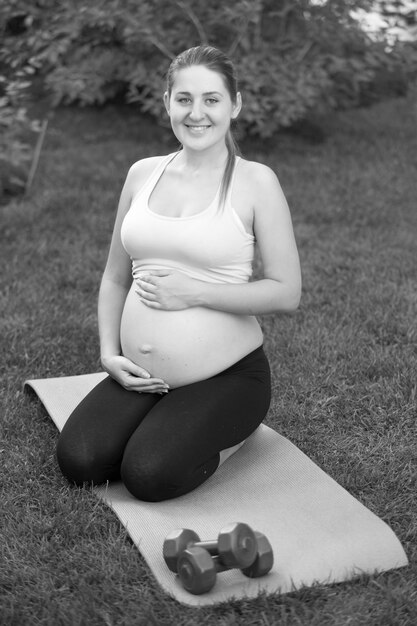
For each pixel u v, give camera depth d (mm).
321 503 2529
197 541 2246
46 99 8102
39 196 5934
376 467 2816
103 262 4844
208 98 2586
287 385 3393
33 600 2193
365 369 3490
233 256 2617
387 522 2539
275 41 6969
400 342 3750
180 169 2715
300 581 2207
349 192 6086
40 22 6953
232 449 2789
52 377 3533
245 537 2143
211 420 2564
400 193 6074
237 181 2645
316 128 7562
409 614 2119
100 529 2502
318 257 4863
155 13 6586
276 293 2633
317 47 6875
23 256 4906
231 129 2795
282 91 6523
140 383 2684
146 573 2283
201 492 2621
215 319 2631
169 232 2600
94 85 6996
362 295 4281
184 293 2586
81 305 4242
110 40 6938
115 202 5871
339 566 2260
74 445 2627
